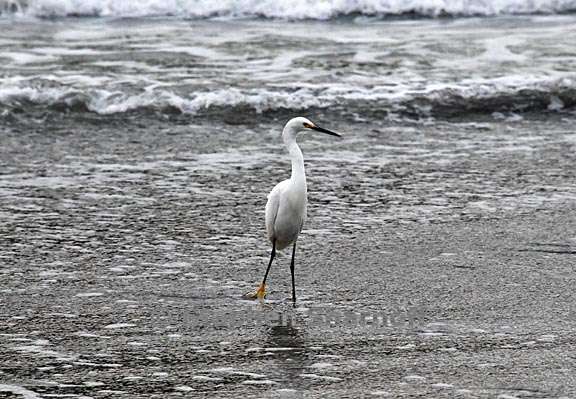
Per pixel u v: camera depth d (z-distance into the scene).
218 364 10.63
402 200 16.44
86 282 12.99
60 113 20.97
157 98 21.55
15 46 25.09
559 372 10.42
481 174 17.83
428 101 22.05
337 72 23.58
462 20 28.88
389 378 10.29
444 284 13.01
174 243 14.49
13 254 13.91
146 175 17.55
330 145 19.53
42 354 10.82
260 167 18.16
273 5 28.81
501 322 11.81
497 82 22.83
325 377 10.31
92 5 28.55
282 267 13.66
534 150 19.38
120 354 10.86
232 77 23.00
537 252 14.20
